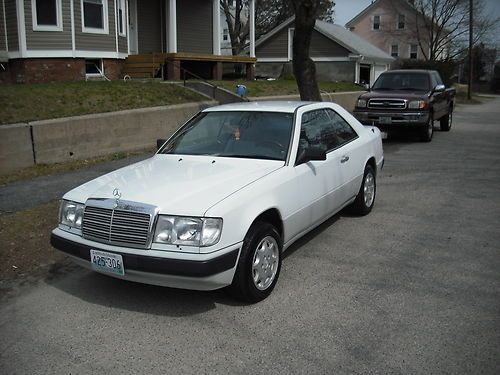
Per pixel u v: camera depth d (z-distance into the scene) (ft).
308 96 40.91
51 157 31.60
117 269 13.66
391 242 19.62
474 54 181.98
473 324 13.23
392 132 51.44
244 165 16.49
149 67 61.26
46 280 16.60
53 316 14.16
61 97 37.45
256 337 12.83
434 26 156.35
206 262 12.94
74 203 14.82
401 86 48.26
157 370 11.53
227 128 18.63
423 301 14.58
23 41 51.90
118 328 13.44
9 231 20.11
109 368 11.65
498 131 54.75
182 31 75.00
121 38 61.52
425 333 12.82
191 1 75.97
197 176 15.51
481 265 17.22
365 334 12.83
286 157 16.85
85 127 33.37
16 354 12.29
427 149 41.86
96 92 40.57
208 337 12.89
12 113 32.24
